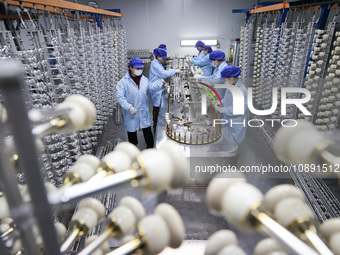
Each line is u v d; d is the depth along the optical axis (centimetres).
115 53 622
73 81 321
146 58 962
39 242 41
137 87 412
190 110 408
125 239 82
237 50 850
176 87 520
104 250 77
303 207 62
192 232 252
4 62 31
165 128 365
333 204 303
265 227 51
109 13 612
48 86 233
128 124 430
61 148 258
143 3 945
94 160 80
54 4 267
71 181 72
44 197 38
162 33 991
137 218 79
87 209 83
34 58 210
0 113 37
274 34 501
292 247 44
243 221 54
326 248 52
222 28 978
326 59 339
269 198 69
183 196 299
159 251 71
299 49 394
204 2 942
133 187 55
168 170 60
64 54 281
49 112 63
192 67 700
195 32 988
